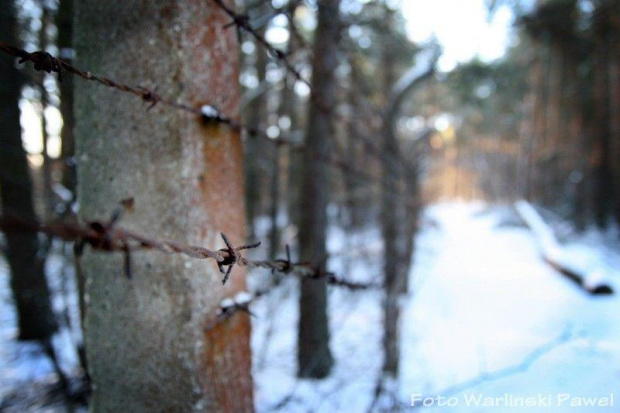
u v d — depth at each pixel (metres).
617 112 13.84
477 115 20.70
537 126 19.11
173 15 1.27
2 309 5.11
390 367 3.37
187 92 1.29
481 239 14.77
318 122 4.39
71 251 2.90
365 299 4.80
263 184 11.12
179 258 1.28
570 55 13.04
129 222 1.30
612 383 3.36
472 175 47.25
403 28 6.29
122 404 1.32
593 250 11.05
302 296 3.98
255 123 8.28
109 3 1.31
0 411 2.51
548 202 18.36
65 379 2.57
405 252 4.01
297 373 3.74
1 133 3.90
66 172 2.88
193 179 1.30
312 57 4.15
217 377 1.33
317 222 4.33
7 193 3.91
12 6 2.83
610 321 5.58
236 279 1.44
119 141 1.31
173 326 1.28
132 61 1.29
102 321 1.35
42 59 0.88
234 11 1.51
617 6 10.27
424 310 6.19
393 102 4.77
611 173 13.77
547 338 4.94
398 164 4.31
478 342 4.78
